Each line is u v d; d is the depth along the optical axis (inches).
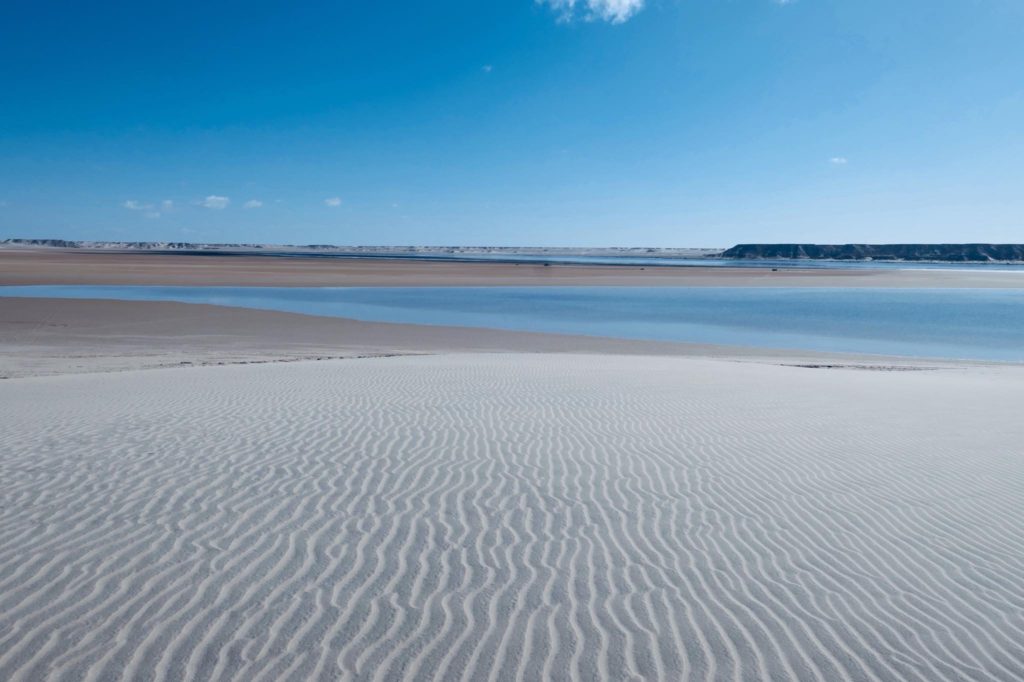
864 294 2214.6
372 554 205.5
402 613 171.8
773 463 315.3
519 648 157.8
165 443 325.7
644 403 457.4
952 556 215.3
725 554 213.2
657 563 205.3
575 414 415.5
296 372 601.0
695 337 1182.3
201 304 1376.7
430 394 479.2
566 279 2812.5
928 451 341.7
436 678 145.8
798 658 156.9
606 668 151.0
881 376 638.5
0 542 206.1
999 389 555.2
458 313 1480.1
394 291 2033.7
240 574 189.6
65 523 222.2
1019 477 299.6
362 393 480.1
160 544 207.6
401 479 278.2
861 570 203.9
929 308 1740.9
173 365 738.2
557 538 222.1
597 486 276.2
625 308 1668.3
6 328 1032.2
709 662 154.3
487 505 250.7
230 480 270.7
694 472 299.0
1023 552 219.3
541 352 944.3
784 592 188.7
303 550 206.5
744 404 460.4
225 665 147.9
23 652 150.4
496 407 432.5
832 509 255.8
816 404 463.8
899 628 171.0
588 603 179.6
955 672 152.9
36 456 299.9
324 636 160.4
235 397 458.9
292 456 307.1
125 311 1237.1
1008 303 1882.4
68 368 697.0
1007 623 174.4
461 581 189.8
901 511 254.8
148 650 152.6
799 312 1617.9
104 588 179.5
